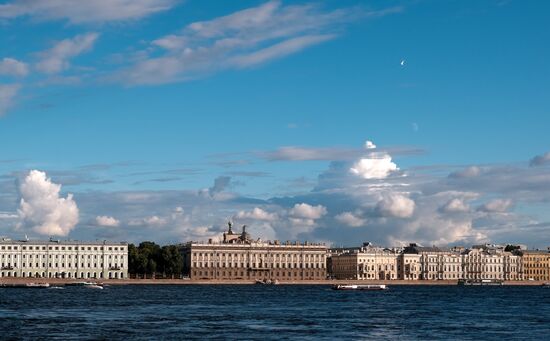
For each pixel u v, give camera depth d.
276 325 136.75
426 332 128.50
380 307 192.00
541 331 131.12
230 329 128.88
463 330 132.25
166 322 139.50
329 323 142.00
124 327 129.62
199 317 151.25
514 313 172.62
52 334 118.44
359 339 117.75
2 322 136.00
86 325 132.38
